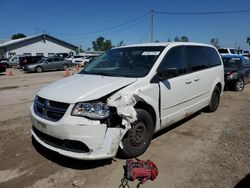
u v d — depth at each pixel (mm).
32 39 48562
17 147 4836
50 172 3928
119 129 3777
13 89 12883
